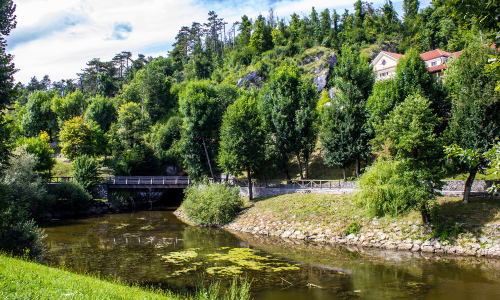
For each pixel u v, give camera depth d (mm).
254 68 94000
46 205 40500
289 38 121562
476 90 26016
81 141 58125
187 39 140625
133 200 52594
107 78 115625
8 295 8477
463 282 17688
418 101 26156
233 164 40812
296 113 43312
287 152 44312
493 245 22375
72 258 22562
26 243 18734
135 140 70562
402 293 16281
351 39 116625
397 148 27094
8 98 18016
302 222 31531
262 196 42312
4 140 19406
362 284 17641
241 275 19141
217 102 50969
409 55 37094
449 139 27000
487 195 27469
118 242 28016
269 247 26312
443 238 24234
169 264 21203
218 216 36531
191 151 48469
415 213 27203
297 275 19172
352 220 29438
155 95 93312
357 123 38406
